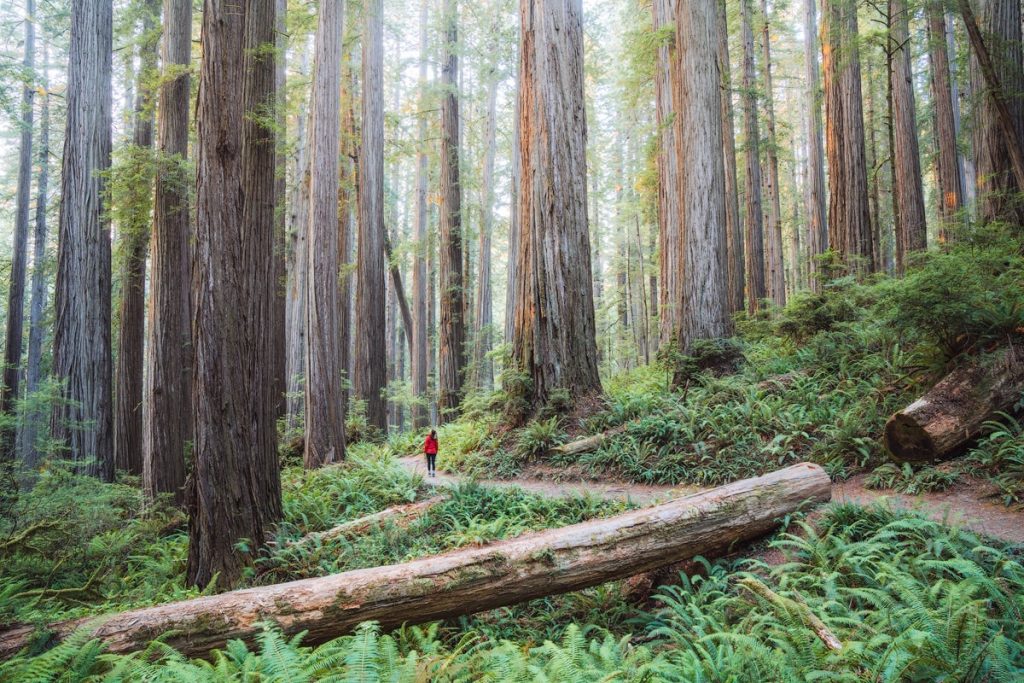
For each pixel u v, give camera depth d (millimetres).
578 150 13148
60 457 12461
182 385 14273
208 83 7652
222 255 7684
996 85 9930
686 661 3656
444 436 16922
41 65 26672
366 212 20781
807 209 37781
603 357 38312
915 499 6324
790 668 3289
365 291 20891
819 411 9094
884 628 3713
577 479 10320
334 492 11750
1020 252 8930
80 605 6832
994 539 4824
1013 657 3207
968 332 7473
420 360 27172
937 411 7012
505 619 5594
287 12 16797
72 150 13586
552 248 12875
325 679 3344
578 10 13344
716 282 13328
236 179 7781
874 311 8586
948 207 16453
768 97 25500
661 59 18672
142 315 15586
